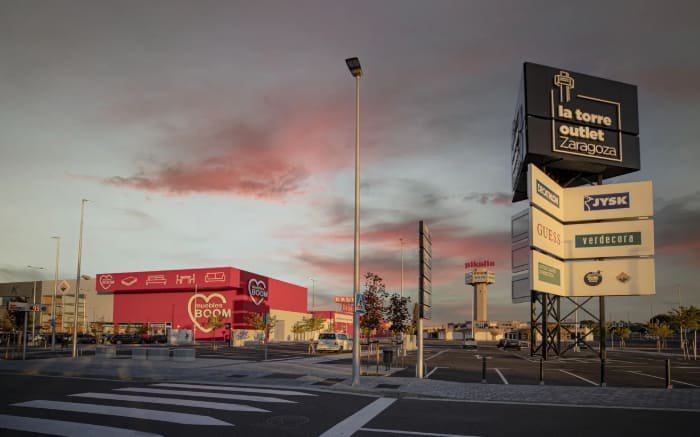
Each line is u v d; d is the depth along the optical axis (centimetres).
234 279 7138
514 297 4147
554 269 3472
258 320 6675
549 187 3494
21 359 3170
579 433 997
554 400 1440
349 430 993
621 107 3928
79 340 6125
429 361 3309
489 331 12612
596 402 1408
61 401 1312
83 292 8119
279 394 1480
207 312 7406
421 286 2091
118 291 7869
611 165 3841
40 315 8269
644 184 3503
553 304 4066
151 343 6462
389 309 2648
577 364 3084
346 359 3338
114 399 1348
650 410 1286
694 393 1586
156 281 7562
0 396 1414
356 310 1767
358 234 1844
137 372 2208
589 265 3569
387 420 1105
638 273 3453
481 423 1088
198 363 2778
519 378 2128
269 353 4159
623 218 3538
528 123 3678
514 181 4391
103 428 981
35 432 949
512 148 4534
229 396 1414
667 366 1750
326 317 9875
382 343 6725
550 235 3453
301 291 9519
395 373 2272
